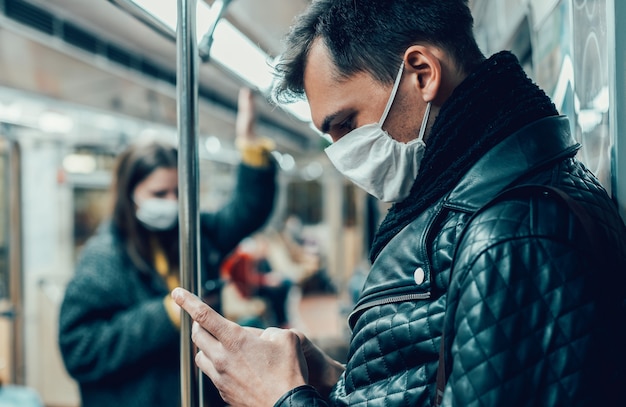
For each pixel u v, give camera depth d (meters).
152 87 3.98
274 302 6.52
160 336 2.05
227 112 5.33
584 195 0.79
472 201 0.79
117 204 2.20
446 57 0.88
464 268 0.73
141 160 2.15
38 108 4.08
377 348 0.87
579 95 1.20
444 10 0.88
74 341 2.10
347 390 0.93
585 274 0.70
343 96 0.93
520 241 0.70
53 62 3.21
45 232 5.34
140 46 3.63
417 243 0.85
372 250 0.99
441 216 0.84
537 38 1.58
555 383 0.67
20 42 2.82
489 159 0.81
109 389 2.11
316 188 13.88
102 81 3.72
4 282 4.38
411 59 0.88
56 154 5.39
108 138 5.08
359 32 0.89
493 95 0.84
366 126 0.93
